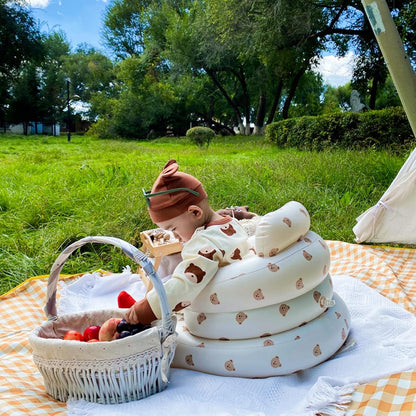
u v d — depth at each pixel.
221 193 6.59
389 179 7.23
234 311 2.17
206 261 2.17
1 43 34.50
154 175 7.93
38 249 4.69
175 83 32.66
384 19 4.37
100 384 2.00
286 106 24.41
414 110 4.48
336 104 45.12
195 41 26.30
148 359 2.01
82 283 3.72
